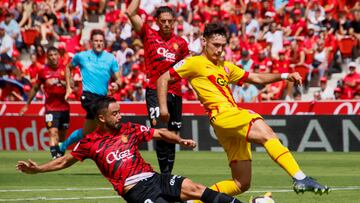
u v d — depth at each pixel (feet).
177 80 77.41
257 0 228.84
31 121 195.21
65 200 93.56
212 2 234.79
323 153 170.91
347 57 212.84
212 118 75.72
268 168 137.69
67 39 247.29
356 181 114.42
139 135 71.05
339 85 201.77
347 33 216.13
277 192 100.12
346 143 172.96
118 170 69.62
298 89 207.62
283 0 226.17
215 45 77.05
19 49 247.29
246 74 79.87
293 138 176.76
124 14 236.22
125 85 215.72
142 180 69.15
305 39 216.74
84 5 257.14
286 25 223.10
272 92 204.33
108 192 101.91
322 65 212.84
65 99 139.03
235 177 76.43
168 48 106.63
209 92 76.54
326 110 184.34
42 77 147.33
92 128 133.28
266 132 72.18
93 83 130.52
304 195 96.58
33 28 246.88
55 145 145.59
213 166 143.64
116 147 70.23
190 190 68.18
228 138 76.02
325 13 220.23
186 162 153.07
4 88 227.40
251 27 224.12
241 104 189.88
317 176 122.11
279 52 211.41
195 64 76.89
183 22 230.27
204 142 183.62
